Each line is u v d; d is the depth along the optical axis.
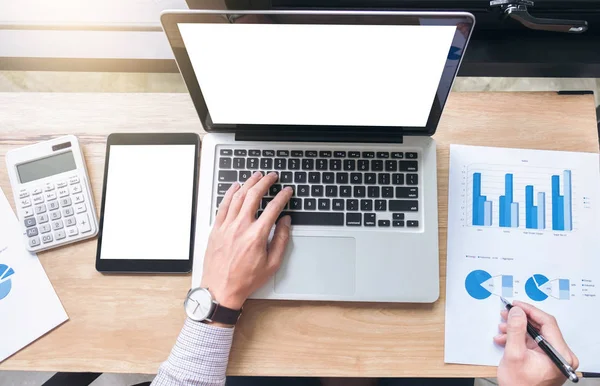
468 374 0.57
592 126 0.63
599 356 0.57
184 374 0.52
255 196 0.57
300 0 0.58
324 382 0.79
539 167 0.61
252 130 0.60
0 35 0.75
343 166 0.59
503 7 0.58
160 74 0.94
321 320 0.58
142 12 0.70
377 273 0.57
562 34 0.66
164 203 0.60
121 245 0.59
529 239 0.60
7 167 0.61
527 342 0.57
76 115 0.65
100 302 0.59
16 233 0.61
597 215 0.60
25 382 1.02
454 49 0.46
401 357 0.57
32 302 0.59
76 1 0.69
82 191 0.60
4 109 0.65
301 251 0.58
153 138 0.61
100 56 0.81
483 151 0.62
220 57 0.48
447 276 0.59
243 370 0.57
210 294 0.54
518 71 0.67
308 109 0.55
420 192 0.59
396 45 0.46
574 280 0.58
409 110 0.55
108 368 0.57
